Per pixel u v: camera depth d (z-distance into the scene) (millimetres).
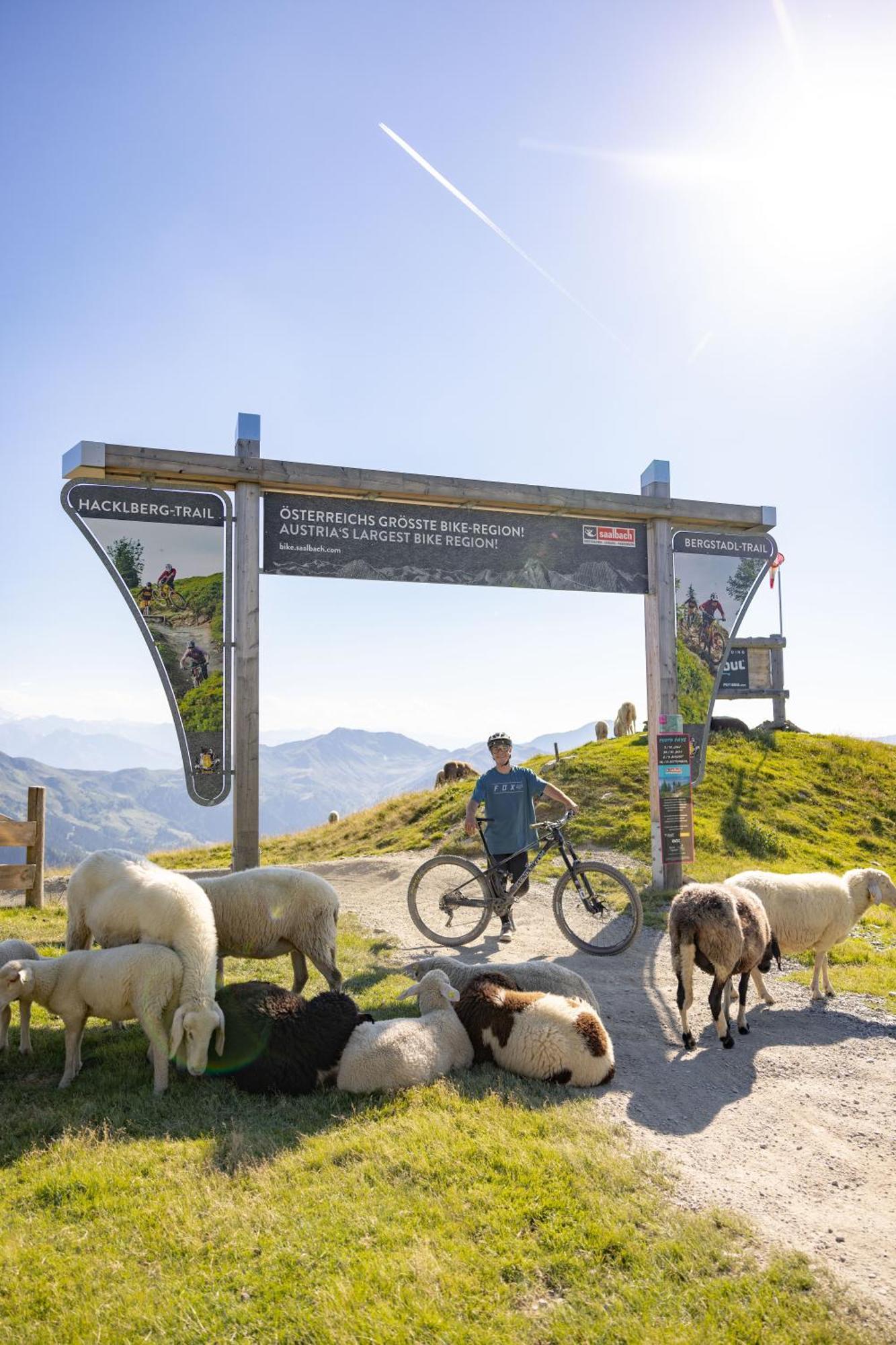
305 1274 3066
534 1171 3727
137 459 8539
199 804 8648
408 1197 3562
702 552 11594
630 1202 3572
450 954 8242
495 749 8719
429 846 15742
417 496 9859
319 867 14453
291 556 9484
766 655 24656
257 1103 4680
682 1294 2982
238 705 8797
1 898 12125
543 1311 2885
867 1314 2926
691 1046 5793
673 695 11234
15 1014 6258
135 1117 4461
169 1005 5070
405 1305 2875
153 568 8734
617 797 16000
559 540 10875
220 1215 3439
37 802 11188
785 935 6848
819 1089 5148
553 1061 4891
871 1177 4078
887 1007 6789
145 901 5297
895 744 23766
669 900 10250
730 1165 4113
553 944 8750
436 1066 4941
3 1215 3506
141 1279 3068
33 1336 2764
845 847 15633
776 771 19766
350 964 7668
